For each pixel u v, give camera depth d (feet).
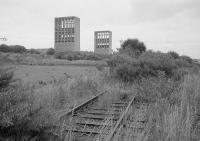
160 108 27.73
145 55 73.97
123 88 48.60
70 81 50.72
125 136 19.04
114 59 67.67
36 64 184.75
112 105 33.37
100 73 70.33
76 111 29.27
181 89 38.24
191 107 25.95
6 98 18.31
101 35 561.43
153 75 57.06
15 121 16.97
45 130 18.60
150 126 21.80
